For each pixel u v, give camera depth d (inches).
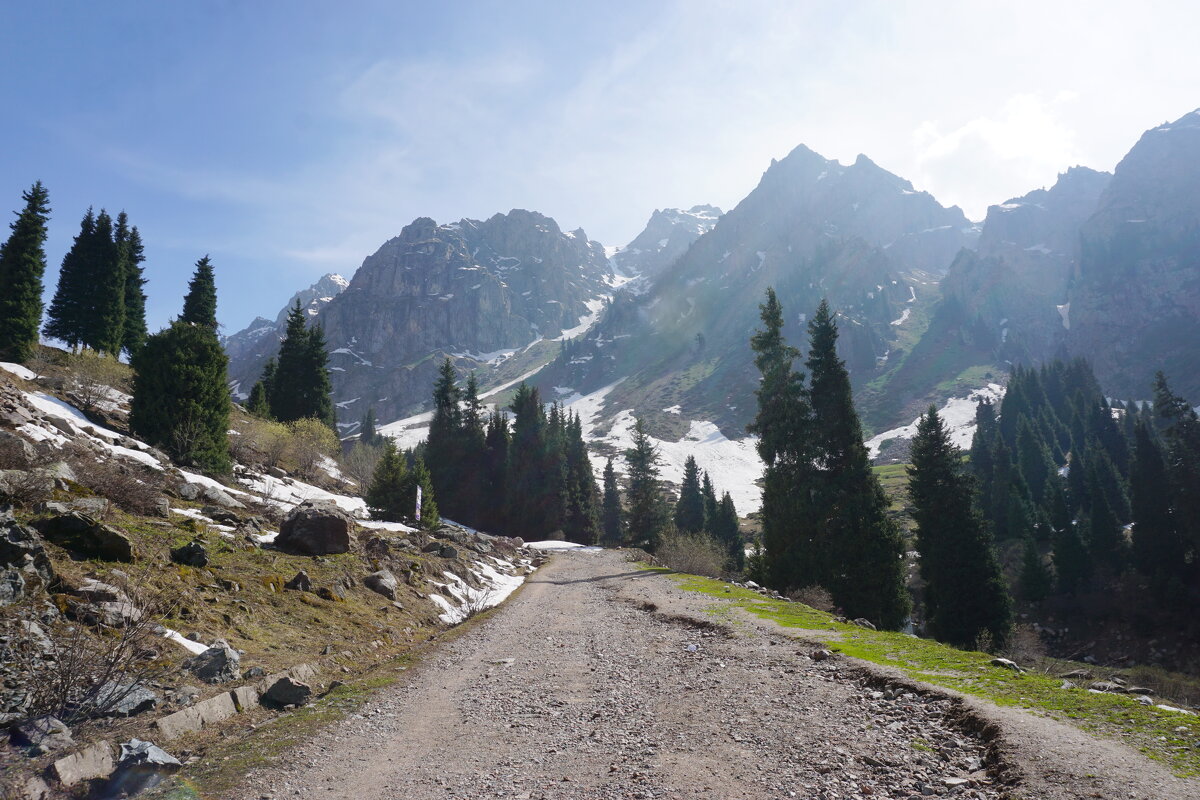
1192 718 261.7
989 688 321.1
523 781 247.9
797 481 1378.0
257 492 1152.8
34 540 379.9
